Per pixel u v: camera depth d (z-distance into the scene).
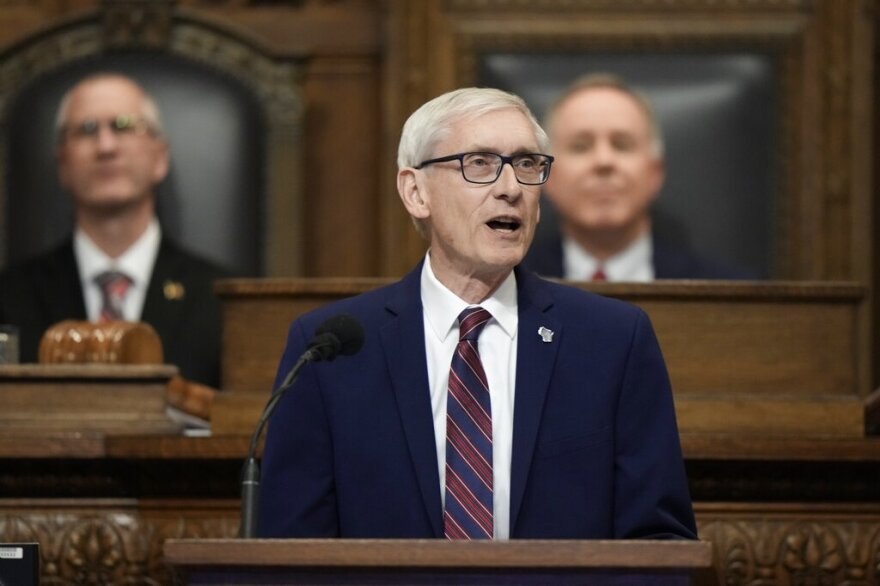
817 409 12.66
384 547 7.70
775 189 21.64
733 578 12.16
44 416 12.83
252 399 12.88
